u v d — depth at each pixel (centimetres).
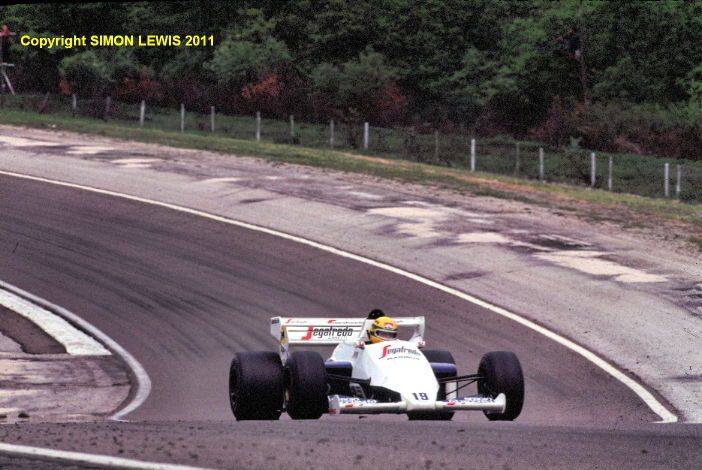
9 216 10538
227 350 6600
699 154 19800
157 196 11419
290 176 12731
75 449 2536
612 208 11556
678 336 6681
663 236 9856
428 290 7894
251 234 9781
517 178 15250
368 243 9369
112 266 8800
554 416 5041
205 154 14362
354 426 3322
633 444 2855
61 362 6200
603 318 7100
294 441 2705
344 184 12306
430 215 10538
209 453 2473
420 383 3469
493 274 8288
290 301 7731
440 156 17938
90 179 12306
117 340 6838
